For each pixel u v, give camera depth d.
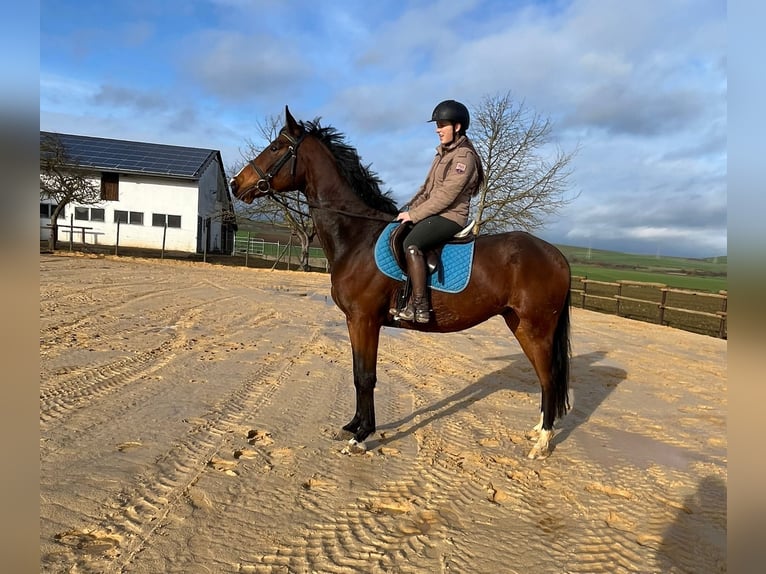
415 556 2.56
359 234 3.94
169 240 28.53
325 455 3.70
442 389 5.64
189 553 2.48
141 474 3.21
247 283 15.67
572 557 2.62
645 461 3.87
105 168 27.20
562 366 3.95
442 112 3.79
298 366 6.23
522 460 3.80
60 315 8.11
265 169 4.06
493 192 22.62
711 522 3.01
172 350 6.57
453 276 3.75
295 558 2.49
